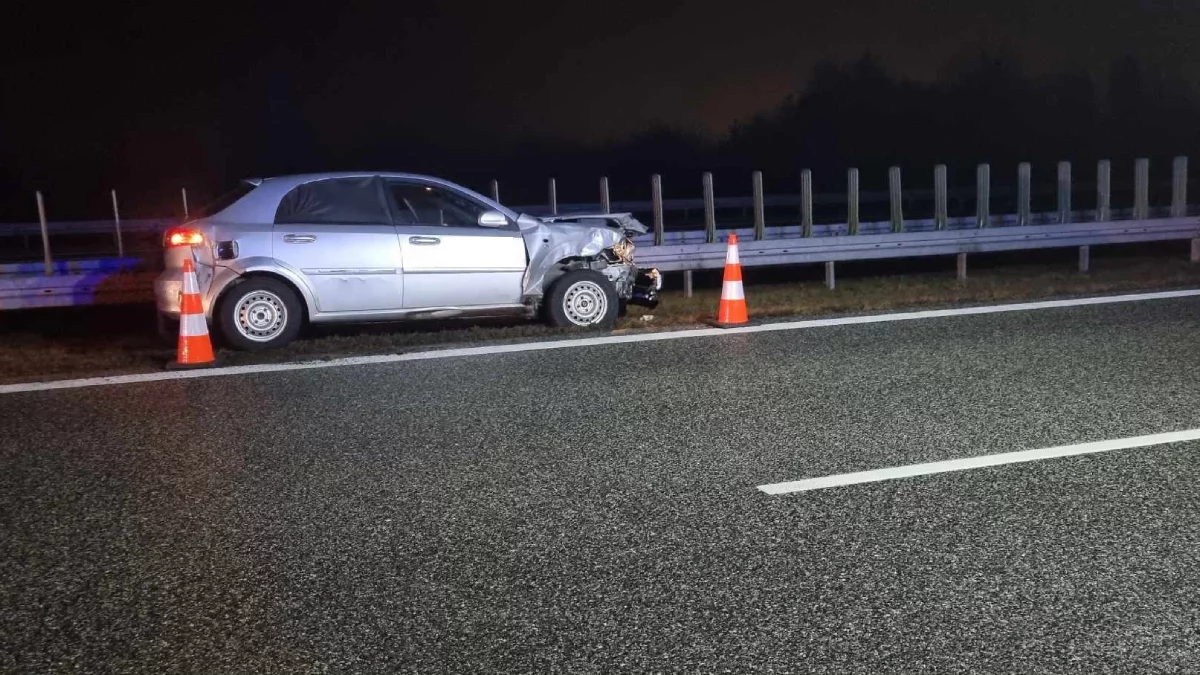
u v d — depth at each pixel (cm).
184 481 574
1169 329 980
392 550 468
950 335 975
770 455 601
